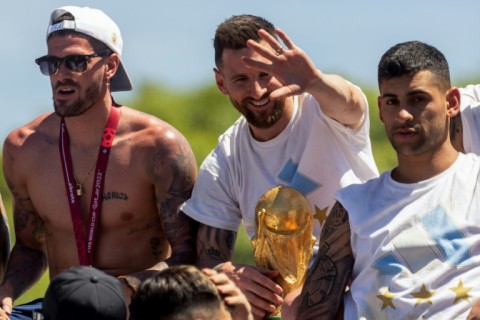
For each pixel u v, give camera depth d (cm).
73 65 2292
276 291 2047
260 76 2134
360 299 1883
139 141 2341
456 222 1847
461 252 1831
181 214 2300
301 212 2067
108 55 2341
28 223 2445
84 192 2359
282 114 2175
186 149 2342
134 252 2356
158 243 2375
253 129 2197
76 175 2366
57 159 2384
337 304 1931
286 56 2031
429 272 1836
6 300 2331
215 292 1546
